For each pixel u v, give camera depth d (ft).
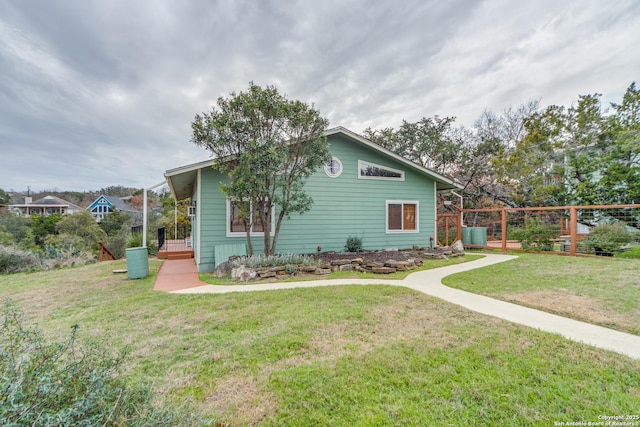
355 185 34.86
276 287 19.97
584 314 13.65
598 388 8.01
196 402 7.72
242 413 7.34
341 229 34.12
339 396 7.92
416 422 6.91
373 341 11.11
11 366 4.90
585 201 45.96
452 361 9.50
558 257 32.76
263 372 9.18
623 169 42.04
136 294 19.11
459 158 64.39
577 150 47.70
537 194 49.65
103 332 12.50
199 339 11.66
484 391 7.98
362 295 17.35
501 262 29.40
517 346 10.45
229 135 23.56
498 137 64.03
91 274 27.99
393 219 36.91
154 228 71.26
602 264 26.78
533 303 15.47
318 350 10.50
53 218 78.28
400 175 37.32
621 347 10.28
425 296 17.04
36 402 4.56
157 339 11.71
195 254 35.60
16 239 69.31
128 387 6.32
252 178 23.13
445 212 51.78
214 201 28.53
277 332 12.10
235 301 16.63
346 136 33.63
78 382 5.32
